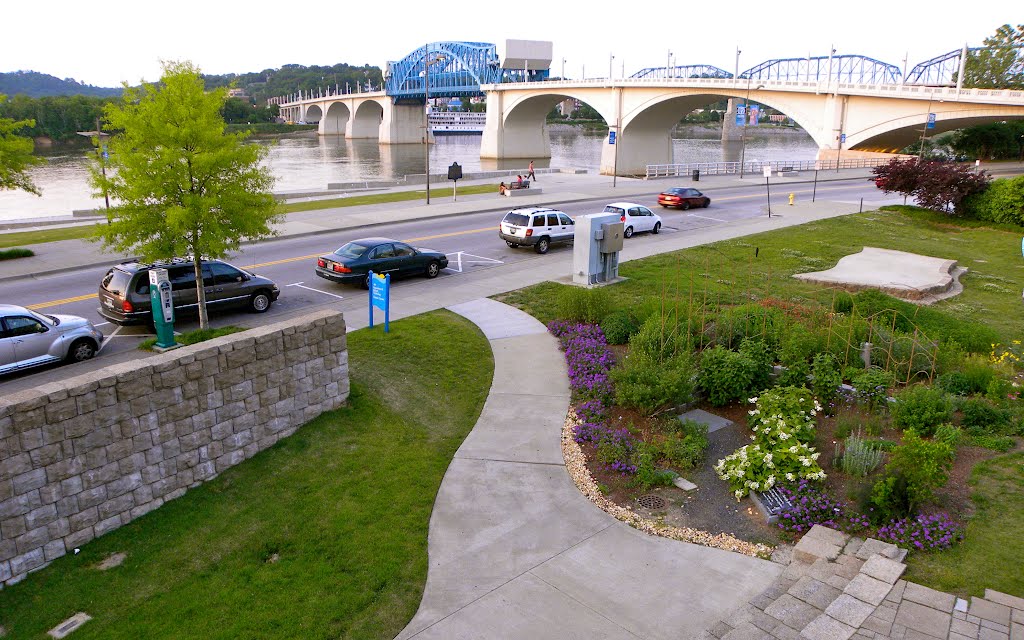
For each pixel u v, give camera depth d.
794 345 12.72
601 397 12.08
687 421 10.97
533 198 40.56
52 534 8.03
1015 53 96.06
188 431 9.34
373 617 7.07
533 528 8.59
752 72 101.69
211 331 14.92
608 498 9.26
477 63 132.00
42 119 128.25
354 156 114.62
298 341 10.77
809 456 9.40
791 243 27.36
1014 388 12.50
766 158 106.06
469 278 21.19
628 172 85.88
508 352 14.49
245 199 15.10
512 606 7.16
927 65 102.06
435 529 8.56
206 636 6.83
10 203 53.69
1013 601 6.56
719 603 7.16
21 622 7.12
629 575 7.66
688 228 31.08
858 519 8.22
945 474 8.37
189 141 14.50
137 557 8.12
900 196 44.91
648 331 13.91
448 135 190.62
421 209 35.06
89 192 61.72
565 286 19.94
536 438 10.89
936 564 7.32
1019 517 8.17
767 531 8.45
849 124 65.69
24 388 12.27
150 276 13.89
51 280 20.45
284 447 10.54
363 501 9.17
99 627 7.03
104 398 8.35
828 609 6.45
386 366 13.44
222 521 8.80
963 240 29.94
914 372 13.19
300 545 8.28
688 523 8.65
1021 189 31.83
